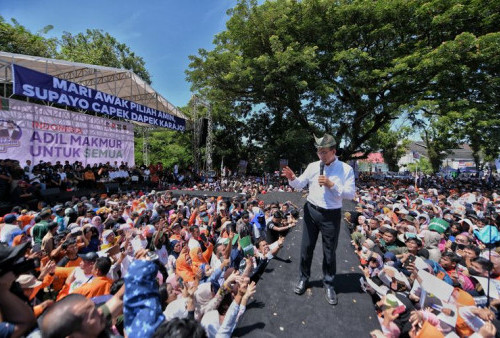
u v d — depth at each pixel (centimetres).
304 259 242
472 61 1423
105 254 420
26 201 987
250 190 1260
